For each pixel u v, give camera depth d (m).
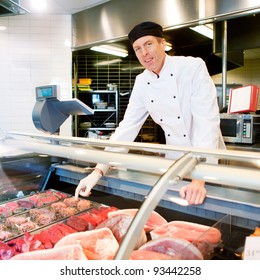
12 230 1.17
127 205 1.32
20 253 1.00
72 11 3.75
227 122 2.68
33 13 3.79
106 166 1.38
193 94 1.46
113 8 3.45
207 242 0.89
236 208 0.97
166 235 1.01
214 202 1.01
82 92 4.40
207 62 4.34
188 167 0.89
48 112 1.83
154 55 1.36
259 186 0.81
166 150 1.03
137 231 0.74
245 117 2.56
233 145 2.62
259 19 3.08
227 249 0.91
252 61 5.25
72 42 3.91
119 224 1.11
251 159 0.86
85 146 1.29
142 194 1.21
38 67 3.92
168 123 1.66
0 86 3.88
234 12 2.63
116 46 3.96
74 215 1.29
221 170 0.87
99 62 4.62
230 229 0.98
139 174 1.28
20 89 3.92
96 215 1.27
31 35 3.87
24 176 1.64
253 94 2.55
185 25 2.97
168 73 1.50
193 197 0.98
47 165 1.72
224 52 3.07
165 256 0.86
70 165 1.66
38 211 1.33
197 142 1.37
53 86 1.73
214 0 2.72
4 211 1.33
